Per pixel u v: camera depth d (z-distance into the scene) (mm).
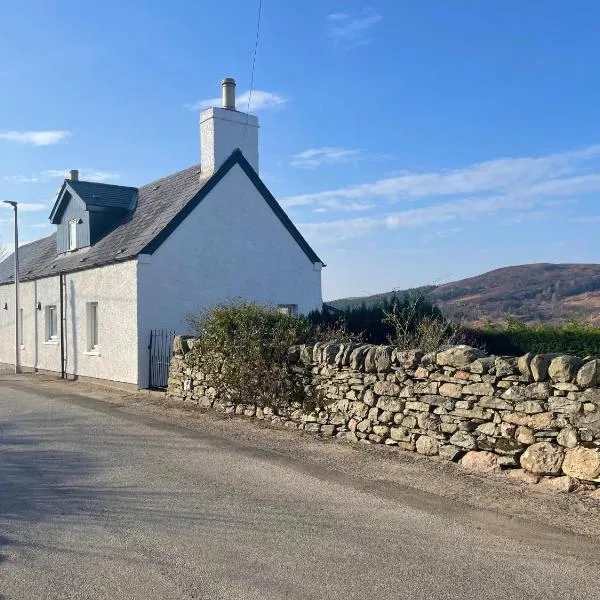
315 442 9531
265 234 18812
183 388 13914
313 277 19922
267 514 6207
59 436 10258
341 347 10000
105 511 6320
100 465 8211
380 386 9219
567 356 7105
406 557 5125
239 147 18453
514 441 7418
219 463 8297
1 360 27734
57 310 21828
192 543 5430
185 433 10383
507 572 4840
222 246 17891
